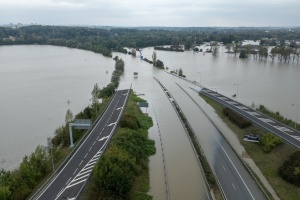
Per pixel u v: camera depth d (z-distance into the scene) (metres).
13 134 119.88
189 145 109.12
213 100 166.12
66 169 83.06
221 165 92.19
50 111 146.88
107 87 180.50
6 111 146.88
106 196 68.50
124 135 100.12
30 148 107.88
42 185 74.19
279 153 95.50
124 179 71.38
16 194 69.56
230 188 79.19
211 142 111.12
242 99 169.12
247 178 84.69
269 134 105.12
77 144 98.88
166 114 147.00
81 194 69.69
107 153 81.31
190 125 129.62
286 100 165.50
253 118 128.62
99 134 109.06
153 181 84.50
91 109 131.88
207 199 74.69
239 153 101.56
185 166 92.81
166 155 100.62
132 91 190.38
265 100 165.88
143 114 144.00
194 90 194.00
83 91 185.88
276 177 84.62
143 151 97.81
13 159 100.19
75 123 100.94
